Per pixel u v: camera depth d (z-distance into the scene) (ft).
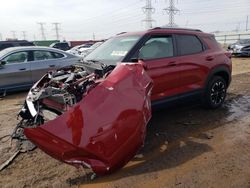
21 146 15.11
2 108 23.88
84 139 10.48
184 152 14.02
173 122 18.39
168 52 17.34
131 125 11.39
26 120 15.88
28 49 30.76
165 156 13.65
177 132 16.67
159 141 15.43
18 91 31.37
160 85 16.55
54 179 11.94
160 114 20.01
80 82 12.42
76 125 10.48
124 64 12.67
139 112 11.66
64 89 12.22
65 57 32.94
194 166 12.61
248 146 14.57
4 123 19.44
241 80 33.81
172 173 12.07
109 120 10.88
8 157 14.01
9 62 29.43
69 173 12.35
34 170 12.72
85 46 99.71
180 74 17.61
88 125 10.58
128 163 13.00
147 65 15.89
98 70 13.57
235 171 12.09
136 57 15.74
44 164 13.23
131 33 17.78
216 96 20.80
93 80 12.46
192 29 19.65
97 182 11.55
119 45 17.03
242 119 18.88
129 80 11.96
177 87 17.65
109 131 10.84
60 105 12.70
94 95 10.95
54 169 12.75
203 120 18.72
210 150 14.17
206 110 20.85
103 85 11.26
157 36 17.07
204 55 19.34
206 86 19.70
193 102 20.76
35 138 10.65
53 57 32.14
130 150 11.52
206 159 13.23
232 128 17.22
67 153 10.52
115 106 11.13
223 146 14.62
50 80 14.71
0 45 51.11
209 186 11.05
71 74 14.39
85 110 10.66
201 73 19.08
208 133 16.44
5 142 15.92
